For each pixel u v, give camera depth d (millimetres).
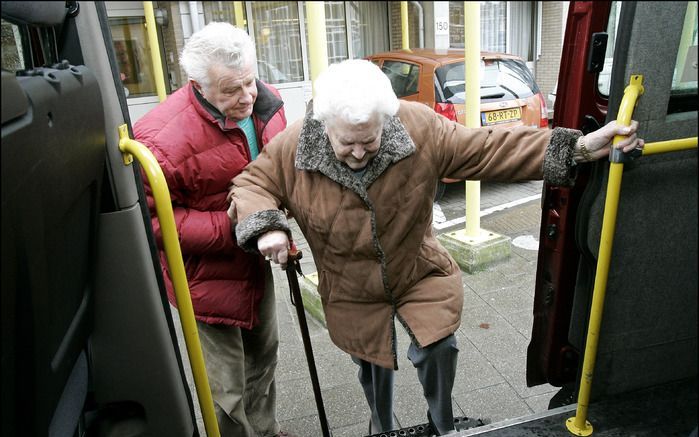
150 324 1334
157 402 1393
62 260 1026
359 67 1331
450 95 5332
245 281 1787
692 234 1370
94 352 1330
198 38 1542
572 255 1621
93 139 1101
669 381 1489
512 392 2461
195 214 1684
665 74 1186
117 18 8195
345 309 1699
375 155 1454
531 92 5609
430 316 1618
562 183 1378
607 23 1410
